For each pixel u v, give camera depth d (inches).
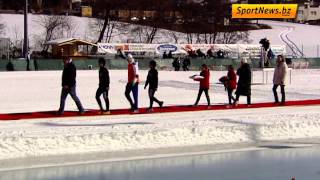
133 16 3309.5
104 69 665.6
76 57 2063.2
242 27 3597.4
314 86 1191.6
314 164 419.8
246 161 429.4
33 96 929.5
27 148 441.7
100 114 669.3
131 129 502.9
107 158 434.3
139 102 832.9
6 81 1258.6
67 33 2977.4
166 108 741.3
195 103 761.0
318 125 563.8
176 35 3093.0
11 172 382.6
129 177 372.5
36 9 3757.4
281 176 378.9
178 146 488.7
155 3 3368.6
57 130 505.0
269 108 748.6
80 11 3740.2
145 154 452.1
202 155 451.2
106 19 2898.6
